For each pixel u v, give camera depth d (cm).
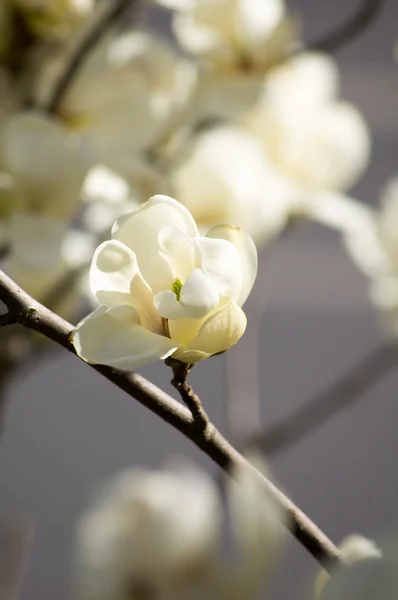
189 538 140
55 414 368
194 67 193
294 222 197
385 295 208
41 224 171
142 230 128
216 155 178
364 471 372
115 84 179
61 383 371
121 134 179
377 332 380
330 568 127
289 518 128
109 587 140
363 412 375
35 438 365
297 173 199
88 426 369
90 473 366
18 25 172
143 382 128
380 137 380
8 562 163
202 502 143
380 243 199
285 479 367
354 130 204
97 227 174
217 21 191
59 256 170
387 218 199
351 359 380
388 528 127
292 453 370
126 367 125
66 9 171
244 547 127
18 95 175
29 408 368
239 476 128
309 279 379
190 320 126
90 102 178
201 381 352
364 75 377
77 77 175
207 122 187
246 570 128
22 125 170
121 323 127
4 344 172
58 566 351
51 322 128
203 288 125
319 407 214
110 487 148
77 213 189
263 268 261
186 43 193
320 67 204
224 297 126
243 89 191
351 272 378
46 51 174
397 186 205
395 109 379
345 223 195
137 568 139
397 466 373
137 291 128
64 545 355
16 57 174
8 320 128
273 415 376
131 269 128
